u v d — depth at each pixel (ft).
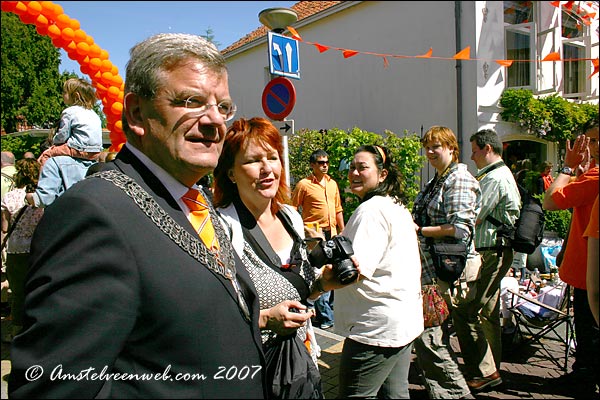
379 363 6.73
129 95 3.55
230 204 5.77
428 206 9.46
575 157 8.67
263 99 12.58
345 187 18.45
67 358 2.71
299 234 6.32
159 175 3.59
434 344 8.77
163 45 3.50
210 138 3.61
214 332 3.30
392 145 12.05
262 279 5.33
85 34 7.50
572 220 8.63
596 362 8.87
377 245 6.60
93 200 3.01
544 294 13.02
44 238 2.93
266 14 10.76
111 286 2.87
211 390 3.21
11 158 13.32
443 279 8.71
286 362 5.01
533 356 12.17
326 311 14.62
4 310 12.57
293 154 19.21
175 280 3.15
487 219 9.98
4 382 6.86
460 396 8.76
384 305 6.68
